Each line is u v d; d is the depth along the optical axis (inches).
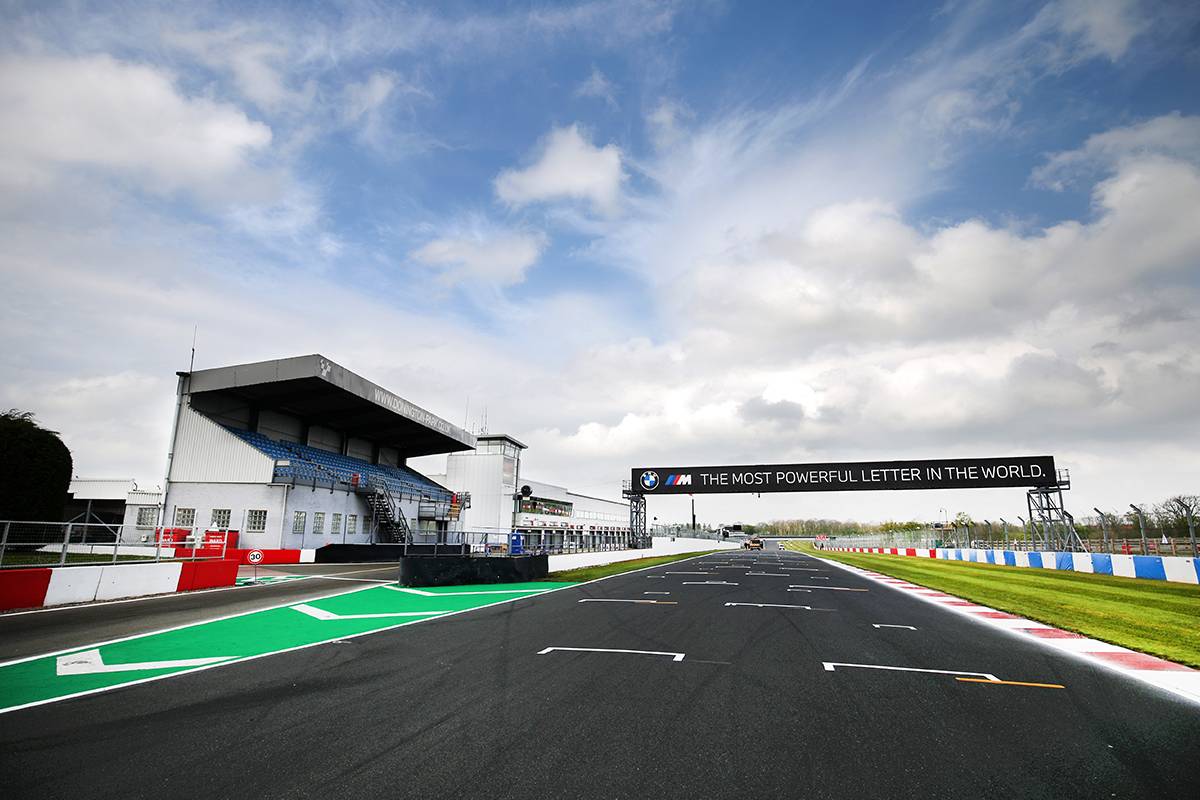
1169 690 260.8
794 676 281.0
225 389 1349.7
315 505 1349.7
